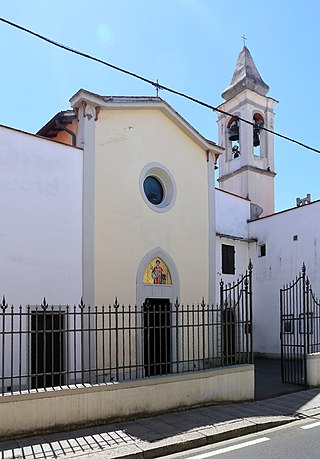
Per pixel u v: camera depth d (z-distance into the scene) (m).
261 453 6.41
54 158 11.58
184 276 14.48
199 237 15.24
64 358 10.88
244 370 9.80
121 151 13.30
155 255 13.73
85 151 12.31
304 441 7.00
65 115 13.22
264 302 19.45
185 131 15.29
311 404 9.66
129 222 13.13
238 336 10.31
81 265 11.72
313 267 17.66
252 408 9.12
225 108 24.94
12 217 10.57
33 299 10.63
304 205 18.33
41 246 10.98
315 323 15.84
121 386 7.86
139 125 13.94
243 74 24.05
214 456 6.36
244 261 20.02
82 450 6.38
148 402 8.15
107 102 12.93
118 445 6.61
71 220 11.70
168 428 7.46
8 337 10.05
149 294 13.38
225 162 24.45
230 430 7.43
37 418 6.98
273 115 24.52
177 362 8.91
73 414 7.30
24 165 10.96
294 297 16.97
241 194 22.95
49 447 6.46
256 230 20.12
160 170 14.44
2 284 10.19
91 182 12.30
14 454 6.19
